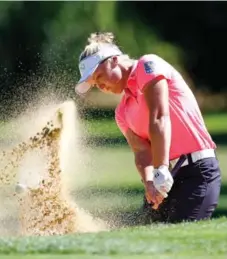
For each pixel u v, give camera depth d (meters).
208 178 16.12
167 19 94.50
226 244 12.68
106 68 16.16
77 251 12.17
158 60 16.11
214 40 97.62
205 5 95.94
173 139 16.09
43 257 11.89
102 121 58.22
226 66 97.06
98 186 30.27
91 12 83.44
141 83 15.89
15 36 82.75
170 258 11.84
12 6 82.88
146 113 16.11
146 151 16.73
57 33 81.94
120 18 86.25
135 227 14.80
